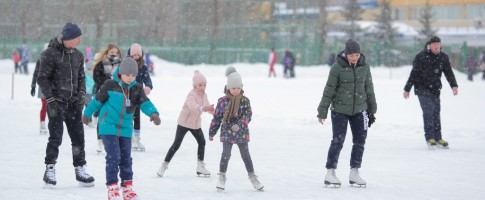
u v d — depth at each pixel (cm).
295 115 3606
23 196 1379
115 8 11775
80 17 11931
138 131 2208
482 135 2730
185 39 11719
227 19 11819
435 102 2331
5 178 1620
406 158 2080
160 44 11444
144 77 2084
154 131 2858
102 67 2070
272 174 1762
